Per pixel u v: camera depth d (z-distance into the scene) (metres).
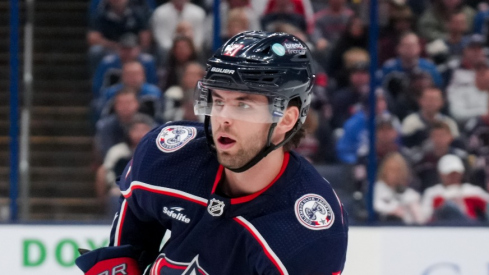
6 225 7.19
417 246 7.12
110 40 8.12
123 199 3.20
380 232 7.16
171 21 7.94
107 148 7.77
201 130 3.02
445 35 7.79
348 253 7.18
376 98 7.46
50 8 8.39
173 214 2.89
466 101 7.63
